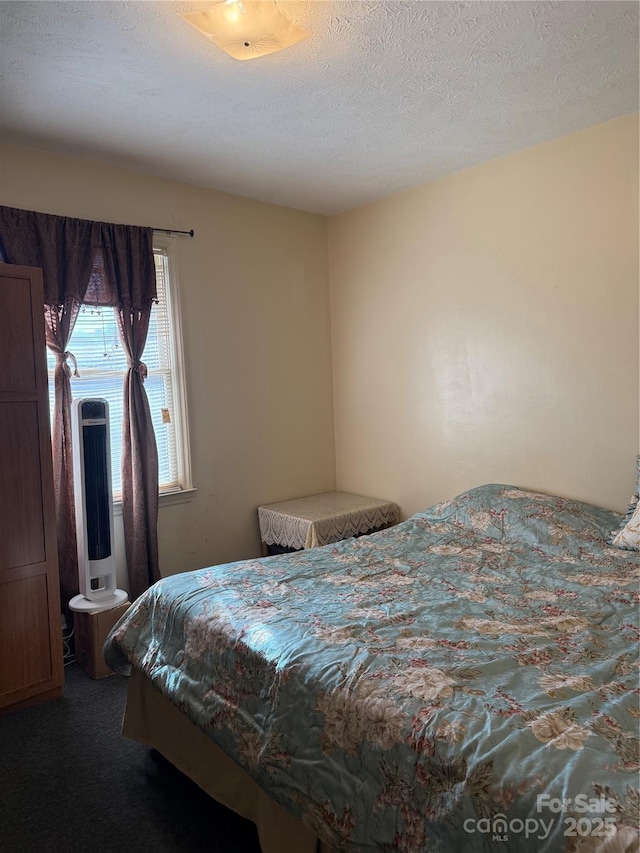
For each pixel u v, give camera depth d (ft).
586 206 9.08
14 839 5.70
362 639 5.41
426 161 10.12
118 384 10.44
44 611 8.03
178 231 10.78
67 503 9.48
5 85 7.10
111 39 6.15
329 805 4.40
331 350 13.55
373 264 12.42
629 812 3.18
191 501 11.26
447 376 11.29
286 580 7.16
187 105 7.74
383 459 12.67
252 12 5.51
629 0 5.69
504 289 10.26
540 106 8.08
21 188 9.02
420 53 6.59
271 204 12.27
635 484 8.86
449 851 3.63
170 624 6.64
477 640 5.36
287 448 12.76
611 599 6.34
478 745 3.82
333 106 7.88
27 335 7.76
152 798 6.26
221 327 11.55
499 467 10.63
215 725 5.53
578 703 4.22
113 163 9.82
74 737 7.33
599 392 9.21
